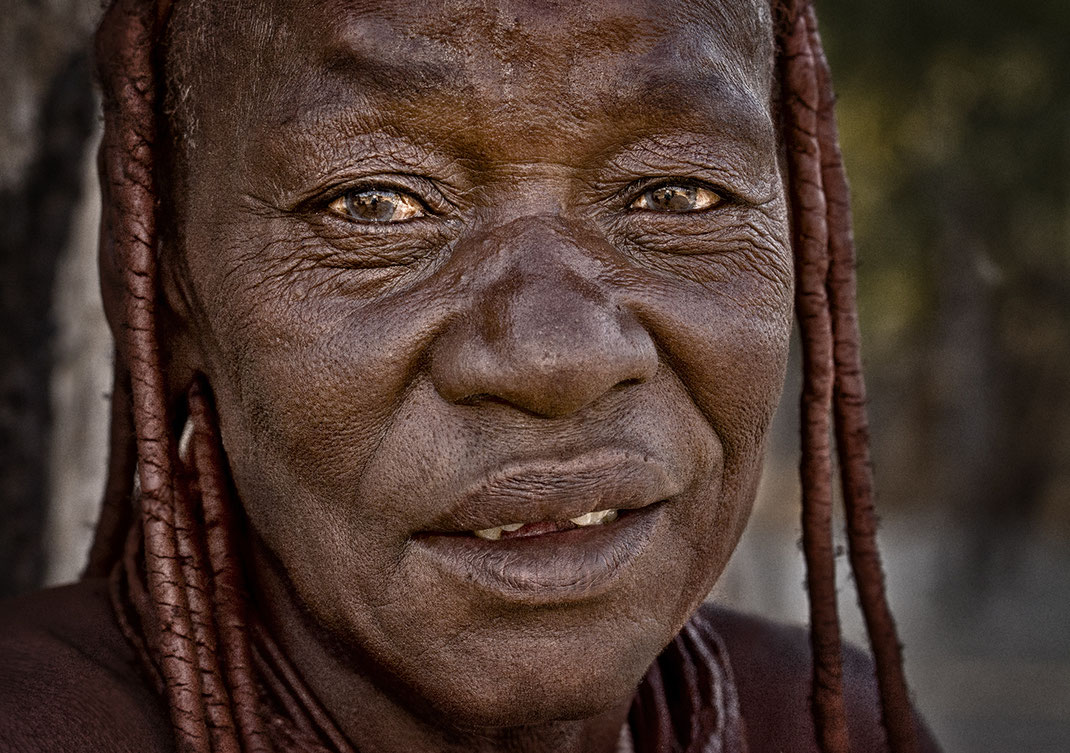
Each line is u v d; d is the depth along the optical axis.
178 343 1.50
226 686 1.45
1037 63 9.59
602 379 1.23
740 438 1.39
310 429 1.32
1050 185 10.34
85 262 2.46
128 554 1.56
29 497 2.39
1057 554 13.05
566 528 1.30
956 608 10.94
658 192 1.37
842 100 9.40
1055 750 6.86
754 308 1.39
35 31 2.36
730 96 1.37
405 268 1.31
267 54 1.34
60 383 2.44
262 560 1.52
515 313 1.23
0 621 1.53
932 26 9.11
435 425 1.27
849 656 1.96
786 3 1.60
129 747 1.38
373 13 1.29
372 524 1.31
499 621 1.27
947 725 7.34
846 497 1.68
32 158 2.38
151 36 1.46
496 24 1.27
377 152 1.29
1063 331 12.58
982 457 13.42
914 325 12.94
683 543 1.36
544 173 1.31
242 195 1.35
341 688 1.48
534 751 1.50
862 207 10.45
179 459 1.47
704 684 1.66
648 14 1.32
